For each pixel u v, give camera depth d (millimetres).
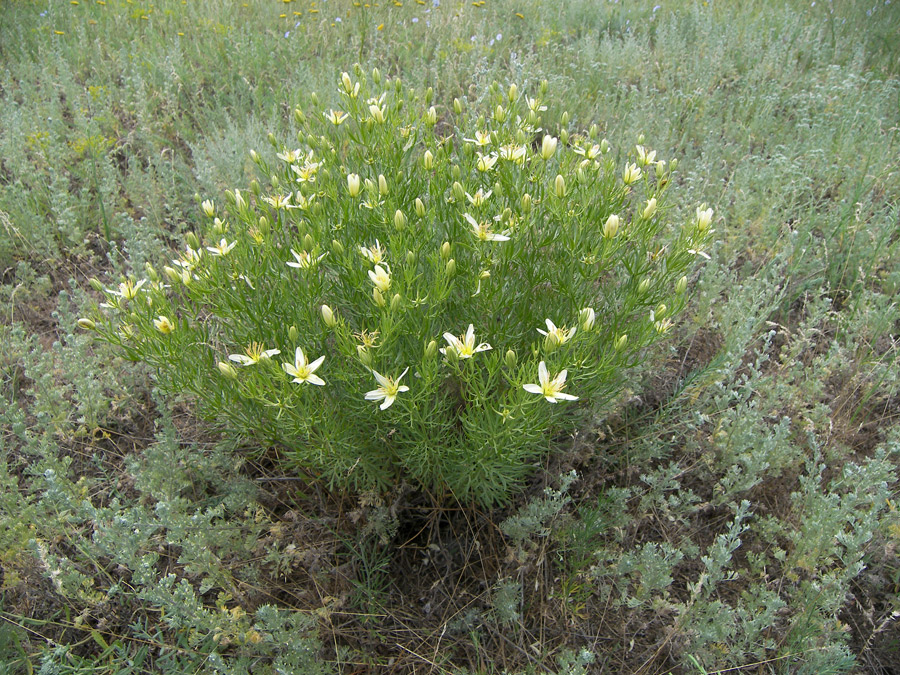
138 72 1006
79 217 794
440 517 546
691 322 667
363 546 511
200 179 780
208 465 526
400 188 538
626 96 1090
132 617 482
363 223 536
